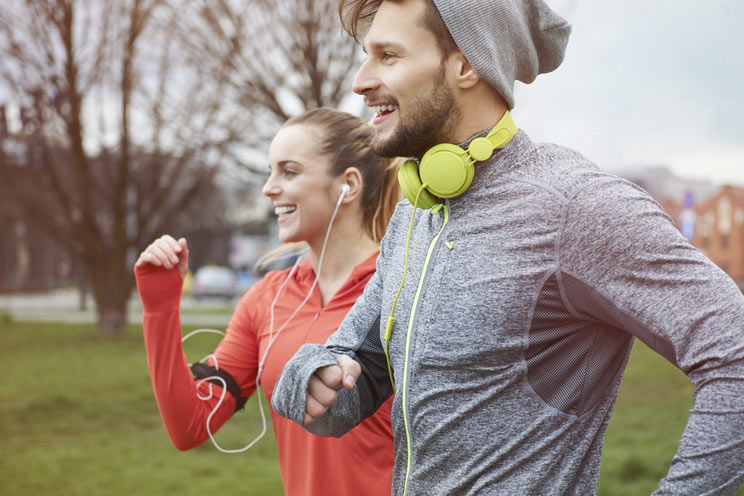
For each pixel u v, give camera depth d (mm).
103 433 6926
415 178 1328
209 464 5703
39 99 13227
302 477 1963
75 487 5129
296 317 2066
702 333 1096
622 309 1162
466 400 1234
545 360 1226
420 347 1267
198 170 13039
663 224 1166
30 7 12625
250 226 15602
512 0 1269
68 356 12547
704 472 1069
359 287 2047
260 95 9836
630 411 7191
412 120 1282
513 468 1217
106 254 15516
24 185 15359
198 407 1948
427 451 1272
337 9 1436
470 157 1271
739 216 37906
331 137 2119
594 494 1260
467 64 1264
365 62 1325
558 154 1285
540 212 1207
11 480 5309
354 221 2131
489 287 1215
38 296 44156
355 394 1462
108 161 15289
